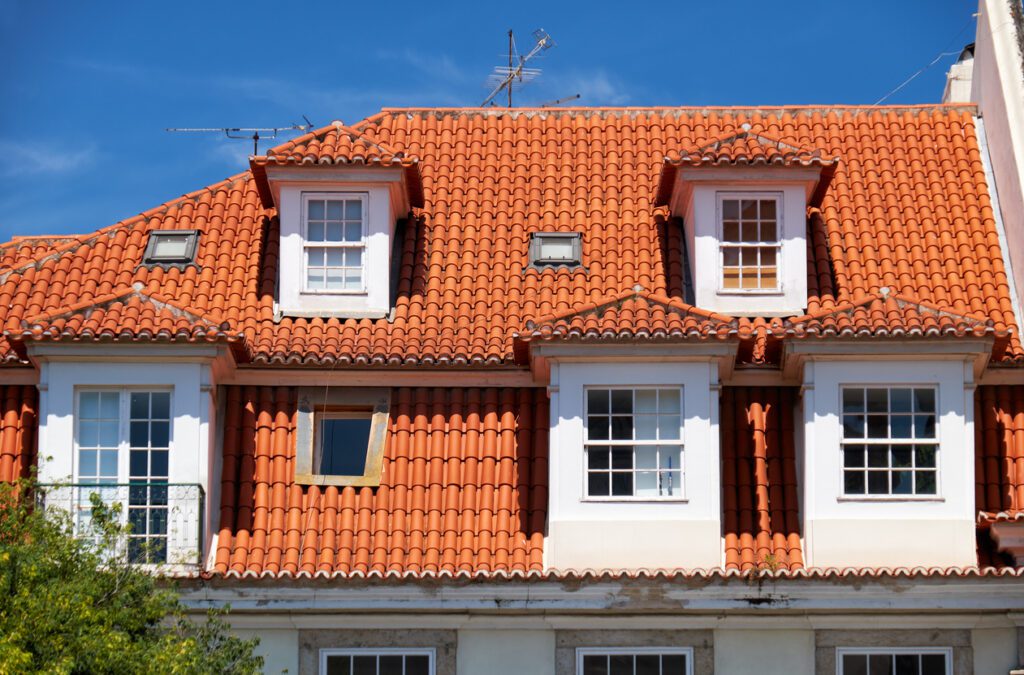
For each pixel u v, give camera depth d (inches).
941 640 941.2
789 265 1047.6
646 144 1164.5
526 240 1091.3
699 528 956.0
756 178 1051.3
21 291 1055.0
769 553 959.0
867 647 941.8
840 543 956.0
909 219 1098.7
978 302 1043.3
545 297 1047.0
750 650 941.8
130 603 847.1
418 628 944.3
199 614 933.2
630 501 960.3
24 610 809.5
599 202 1117.7
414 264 1072.8
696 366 971.9
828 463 965.8
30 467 920.3
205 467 965.2
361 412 1013.8
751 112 1196.5
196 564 940.0
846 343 967.0
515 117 1187.9
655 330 960.3
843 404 973.2
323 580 928.9
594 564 952.3
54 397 971.3
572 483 962.1
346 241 1055.6
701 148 1054.4
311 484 981.2
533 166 1146.0
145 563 916.0
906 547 955.3
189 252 1075.3
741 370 1004.6
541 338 962.1
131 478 966.4
